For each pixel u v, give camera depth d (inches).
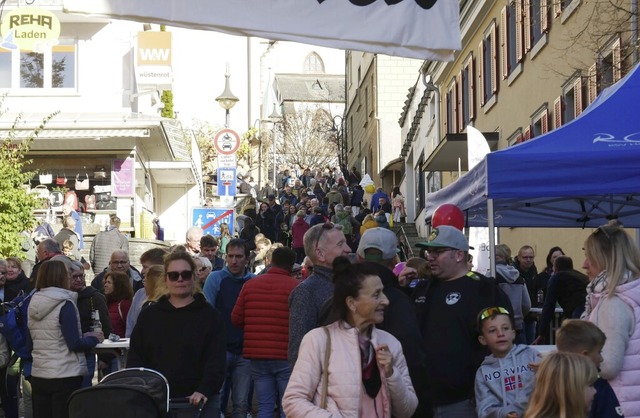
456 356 258.5
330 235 277.4
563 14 727.7
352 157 2566.4
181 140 1275.8
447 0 306.3
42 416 367.9
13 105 1099.9
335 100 3673.7
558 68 748.0
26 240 729.0
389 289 237.6
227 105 1133.7
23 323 393.4
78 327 364.8
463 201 379.6
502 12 938.7
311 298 273.9
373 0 301.9
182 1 289.1
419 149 1571.1
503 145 954.7
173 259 290.2
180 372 286.7
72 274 400.8
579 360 202.5
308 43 298.2
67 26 1103.0
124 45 1112.2
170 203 1371.8
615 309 242.2
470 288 263.1
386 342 209.6
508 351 252.4
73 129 1023.0
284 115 3179.1
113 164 1073.5
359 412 202.1
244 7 293.0
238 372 406.0
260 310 369.4
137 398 252.1
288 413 202.5
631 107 341.1
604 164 317.7
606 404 228.4
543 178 321.7
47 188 1070.4
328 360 203.6
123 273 457.7
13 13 722.8
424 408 233.0
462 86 1169.4
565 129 336.2
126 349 405.4
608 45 616.4
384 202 1461.6
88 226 1019.3
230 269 412.2
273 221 1322.6
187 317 290.5
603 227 252.2
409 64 2010.3
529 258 560.1
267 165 2635.3
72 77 1107.9
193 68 2571.4
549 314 432.5
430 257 267.4
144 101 1255.5
